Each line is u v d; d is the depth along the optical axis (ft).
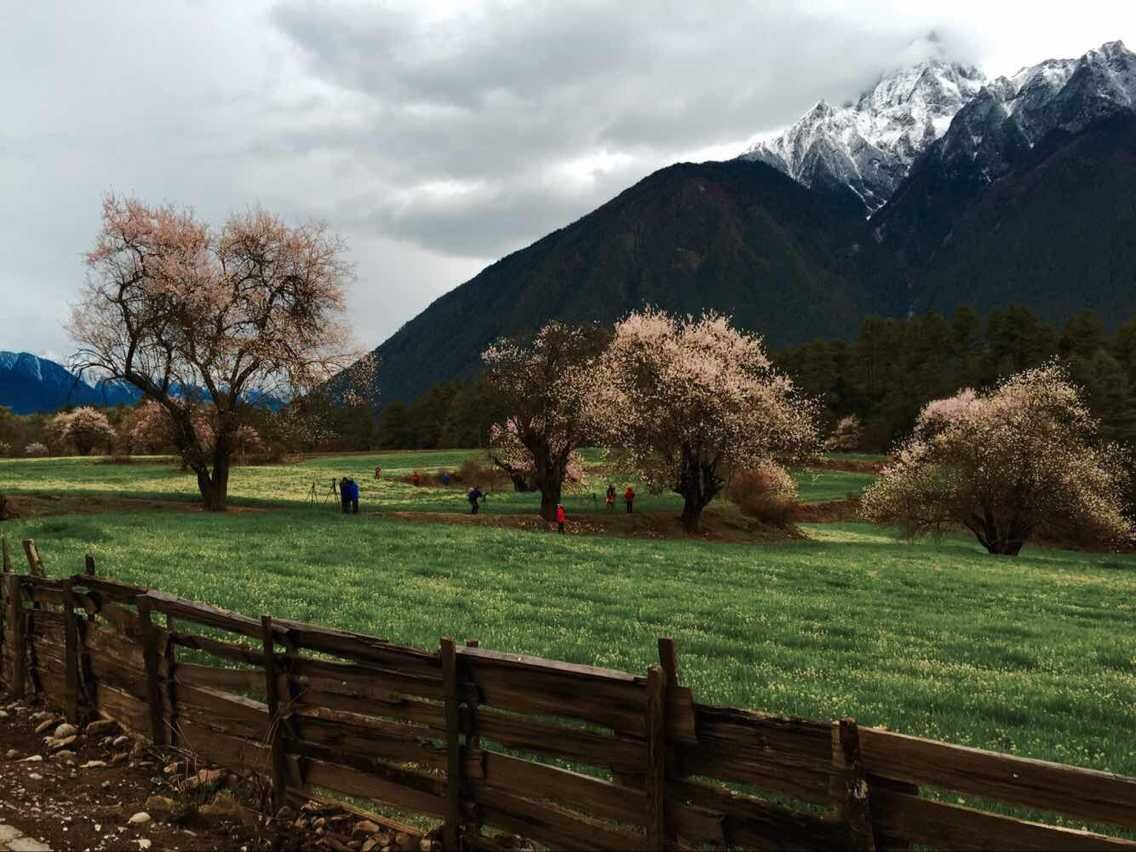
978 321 600.80
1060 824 25.23
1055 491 178.09
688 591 76.95
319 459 381.60
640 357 183.52
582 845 19.97
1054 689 43.65
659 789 18.53
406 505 191.31
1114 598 94.99
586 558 102.12
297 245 151.12
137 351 139.23
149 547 86.38
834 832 16.55
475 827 22.06
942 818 15.67
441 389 617.21
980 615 74.23
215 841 24.13
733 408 174.29
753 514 203.00
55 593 35.58
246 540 99.04
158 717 30.50
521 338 174.50
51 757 30.48
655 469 181.88
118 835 23.88
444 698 22.27
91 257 136.98
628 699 19.21
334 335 155.22
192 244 145.79
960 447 187.32
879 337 613.52
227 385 146.82
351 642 24.39
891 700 38.91
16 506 130.82
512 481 260.01
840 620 65.10
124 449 366.43
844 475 351.87
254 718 27.25
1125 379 374.02
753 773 17.65
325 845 23.65
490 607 60.23
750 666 45.34
